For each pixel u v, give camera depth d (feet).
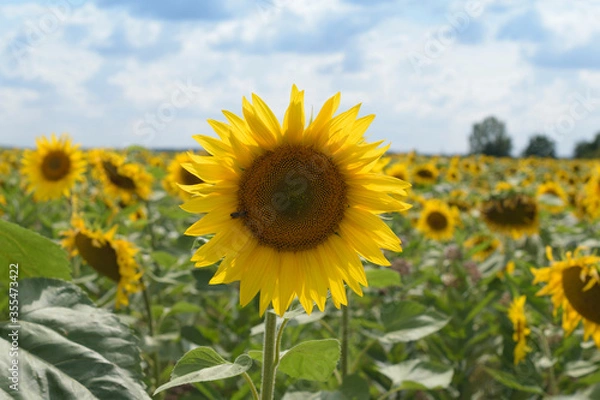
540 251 5.88
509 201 5.88
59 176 5.26
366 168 1.97
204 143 1.89
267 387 1.92
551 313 3.79
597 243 5.47
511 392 3.68
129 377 1.69
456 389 3.83
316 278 2.01
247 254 1.96
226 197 1.95
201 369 1.72
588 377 3.08
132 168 5.21
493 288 4.66
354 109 1.89
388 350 3.90
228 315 4.30
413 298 4.72
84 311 1.85
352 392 2.69
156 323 3.76
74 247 3.36
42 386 1.57
